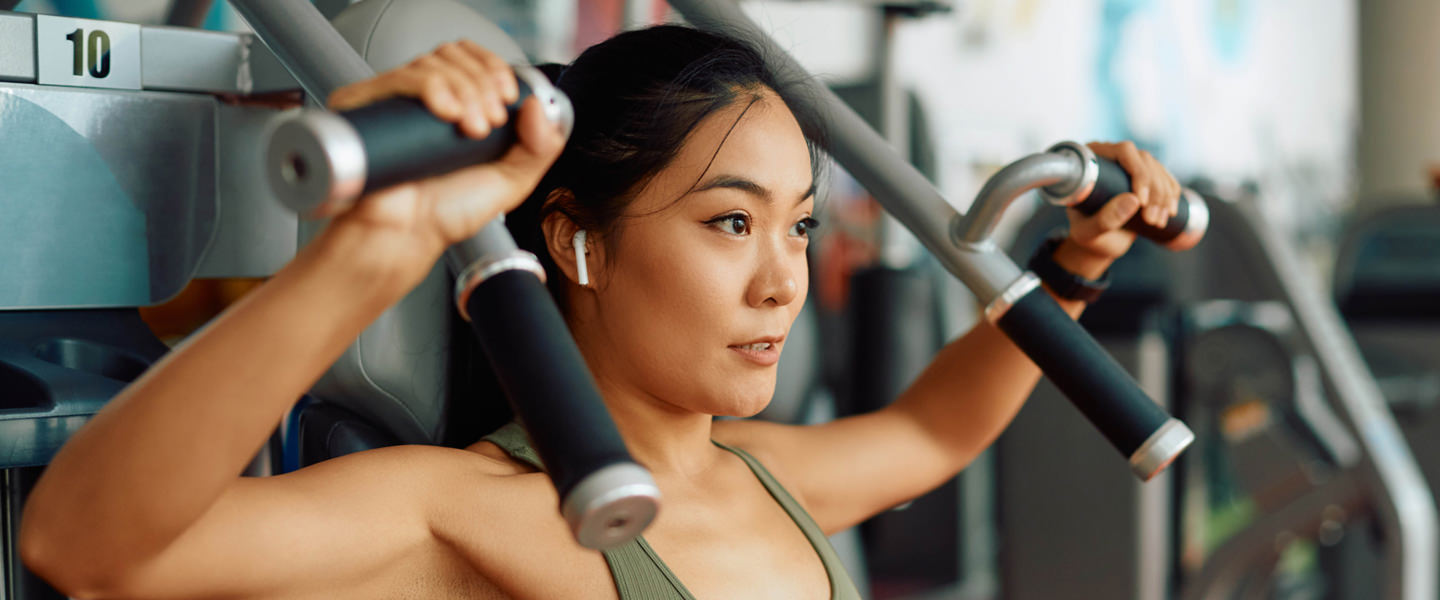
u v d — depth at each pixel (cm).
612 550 86
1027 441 237
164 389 57
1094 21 419
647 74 88
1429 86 509
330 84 70
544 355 57
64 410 83
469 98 55
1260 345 224
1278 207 496
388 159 52
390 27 98
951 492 329
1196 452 243
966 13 375
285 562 71
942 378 117
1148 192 97
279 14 72
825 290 333
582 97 90
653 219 87
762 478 103
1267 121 492
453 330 99
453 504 83
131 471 57
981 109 382
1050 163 89
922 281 222
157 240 98
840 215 340
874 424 115
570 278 92
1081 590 231
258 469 107
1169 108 451
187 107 99
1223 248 267
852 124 99
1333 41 525
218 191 101
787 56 103
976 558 340
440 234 58
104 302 96
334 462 79
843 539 195
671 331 87
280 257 108
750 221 87
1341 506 215
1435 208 282
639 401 94
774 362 89
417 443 101
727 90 88
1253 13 483
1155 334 228
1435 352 280
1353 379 217
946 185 372
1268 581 232
